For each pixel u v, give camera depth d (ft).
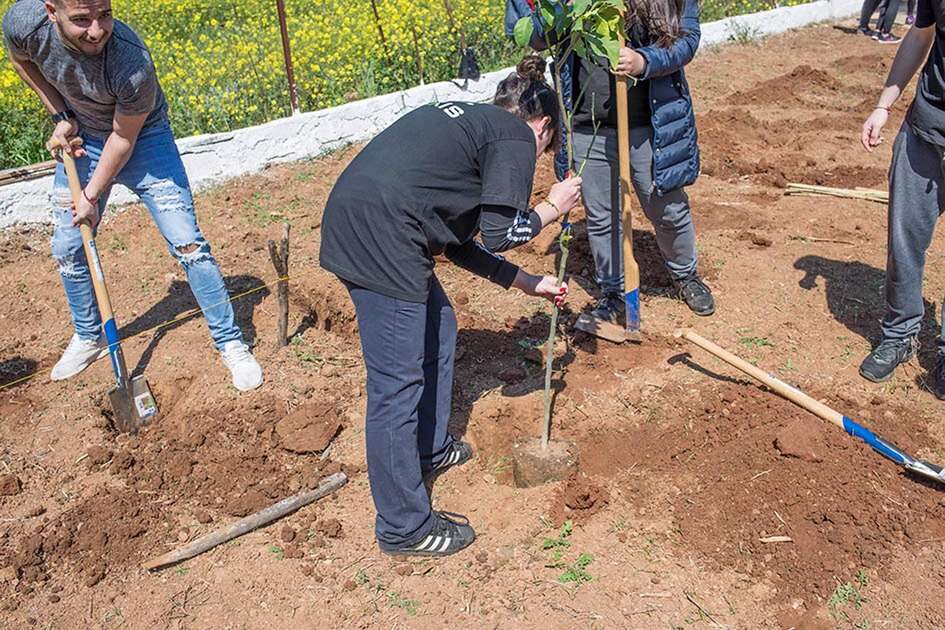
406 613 10.02
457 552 10.78
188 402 13.80
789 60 33.60
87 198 12.84
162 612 10.15
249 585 10.48
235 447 12.78
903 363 14.02
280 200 21.20
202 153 21.80
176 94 25.99
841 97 28.89
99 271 12.98
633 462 12.11
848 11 40.65
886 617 9.79
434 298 11.23
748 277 16.78
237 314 16.20
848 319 15.31
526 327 15.38
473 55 26.68
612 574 10.40
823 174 21.83
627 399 13.25
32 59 12.12
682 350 14.46
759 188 21.39
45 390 14.19
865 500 11.11
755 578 10.31
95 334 14.56
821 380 13.67
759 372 12.78
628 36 13.04
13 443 12.97
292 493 11.87
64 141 13.03
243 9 37.45
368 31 28.37
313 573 10.61
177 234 13.56
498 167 9.54
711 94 29.35
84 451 12.78
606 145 13.97
